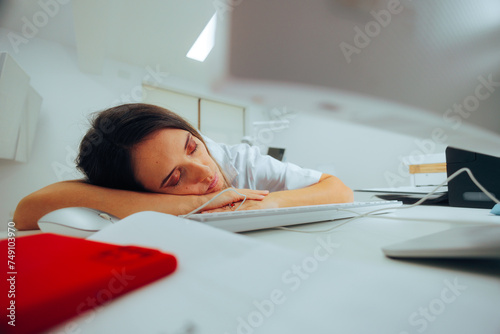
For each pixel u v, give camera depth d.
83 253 0.13
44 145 2.10
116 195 0.46
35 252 0.13
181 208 0.45
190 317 0.09
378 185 2.14
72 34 2.13
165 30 2.02
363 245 0.23
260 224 0.30
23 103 1.65
